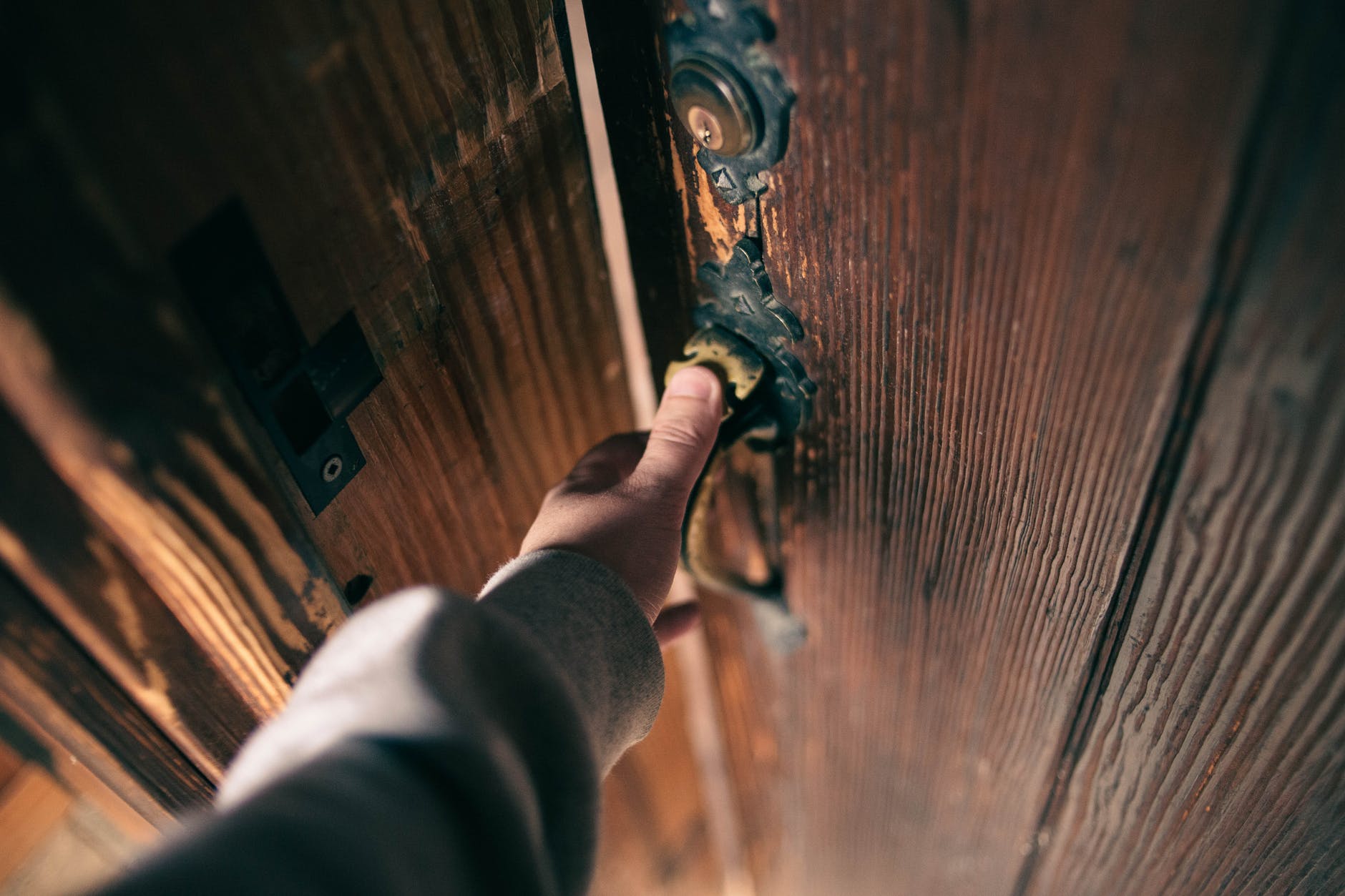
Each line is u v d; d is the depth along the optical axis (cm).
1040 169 29
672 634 63
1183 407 31
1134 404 33
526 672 31
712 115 37
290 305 33
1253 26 22
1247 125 24
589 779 32
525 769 28
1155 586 38
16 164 23
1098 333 32
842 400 47
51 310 24
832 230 39
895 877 89
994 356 37
